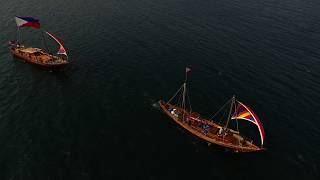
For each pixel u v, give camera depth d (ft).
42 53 321.11
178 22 407.03
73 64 311.47
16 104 254.06
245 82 288.51
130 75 295.48
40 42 354.13
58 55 326.44
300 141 224.53
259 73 301.63
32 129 227.81
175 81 288.30
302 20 418.10
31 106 252.01
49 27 388.57
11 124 232.32
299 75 298.76
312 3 481.05
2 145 213.05
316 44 356.59
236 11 444.96
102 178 190.29
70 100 259.60
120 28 388.16
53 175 191.52
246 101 263.70
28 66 310.24
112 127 231.50
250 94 272.51
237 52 337.72
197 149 215.51
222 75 298.35
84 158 204.03
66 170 195.00
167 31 382.63
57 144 214.69
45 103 255.91
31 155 205.46
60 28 386.73
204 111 252.01
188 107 255.29
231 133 224.33
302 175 198.59
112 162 201.77
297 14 437.17
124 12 436.35
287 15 433.48
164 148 214.90
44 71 302.04
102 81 285.64
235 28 391.24
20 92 269.44
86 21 406.21
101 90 272.92
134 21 408.26
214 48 345.31
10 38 362.74
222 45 351.46
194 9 449.89
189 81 288.71
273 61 321.52
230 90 277.64
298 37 371.56
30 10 438.81
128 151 210.79
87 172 193.98
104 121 237.25
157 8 452.35
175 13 435.53
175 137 224.53
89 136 222.48
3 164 198.59
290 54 334.44
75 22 402.93
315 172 200.95
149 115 244.83
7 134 222.69
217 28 390.83
